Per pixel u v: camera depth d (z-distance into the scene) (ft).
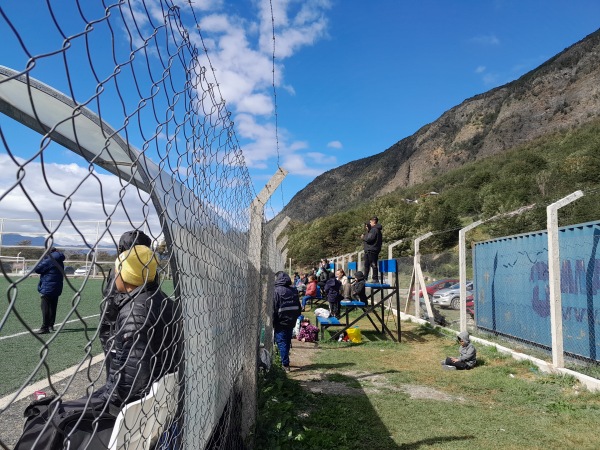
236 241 13.57
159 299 7.72
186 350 8.03
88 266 4.10
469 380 26.35
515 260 36.52
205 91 7.81
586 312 27.78
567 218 90.02
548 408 20.98
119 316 7.38
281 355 28.58
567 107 543.39
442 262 61.87
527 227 110.22
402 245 156.76
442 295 59.57
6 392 16.74
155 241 5.66
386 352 35.27
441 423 19.12
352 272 77.92
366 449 16.31
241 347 15.44
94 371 20.06
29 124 7.34
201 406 9.18
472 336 38.88
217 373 11.07
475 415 20.12
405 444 16.83
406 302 57.72
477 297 43.88
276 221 30.19
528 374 27.25
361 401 21.94
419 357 33.32
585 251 27.99
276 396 20.20
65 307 41.68
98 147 7.91
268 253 25.91
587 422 19.10
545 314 32.01
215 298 10.71
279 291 28.63
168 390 7.33
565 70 595.06
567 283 29.73
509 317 37.45
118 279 7.42
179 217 8.46
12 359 22.07
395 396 22.98
